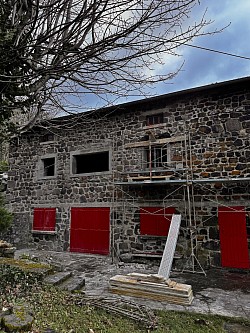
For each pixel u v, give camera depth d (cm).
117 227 775
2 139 383
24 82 284
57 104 352
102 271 612
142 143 766
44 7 259
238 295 451
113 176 803
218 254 630
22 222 964
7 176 1047
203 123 693
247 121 641
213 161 666
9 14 296
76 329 279
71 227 857
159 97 730
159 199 724
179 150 711
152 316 339
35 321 272
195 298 435
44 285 421
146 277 459
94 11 241
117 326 304
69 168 895
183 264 645
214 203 652
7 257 599
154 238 714
